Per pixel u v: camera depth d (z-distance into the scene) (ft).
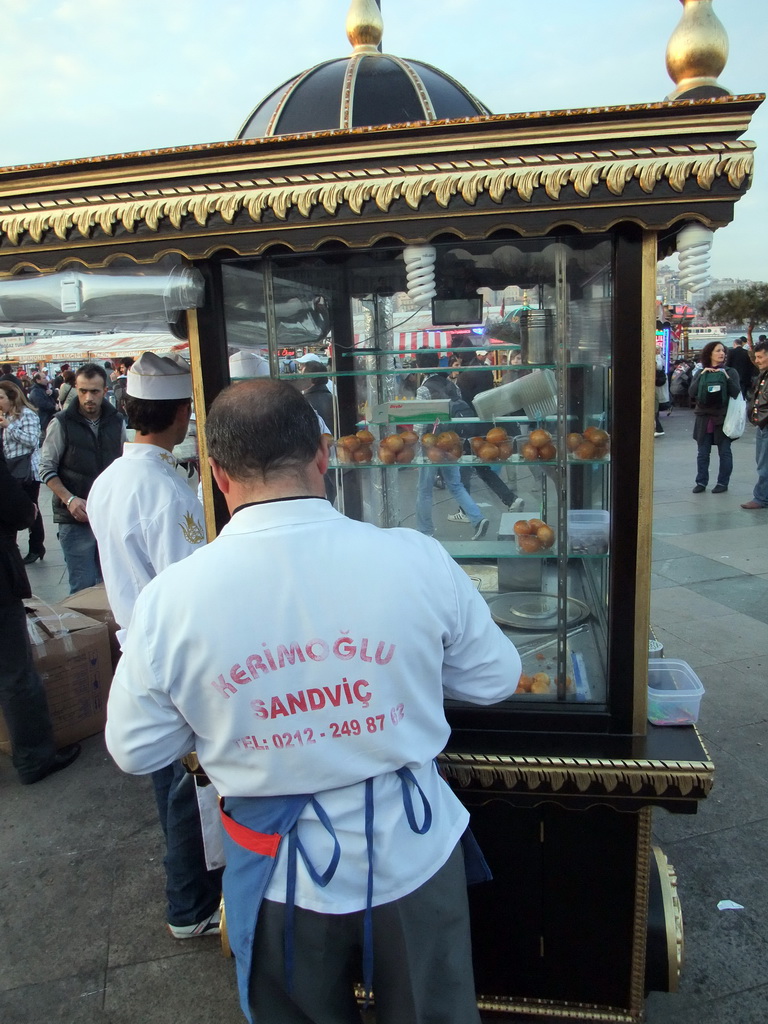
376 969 3.52
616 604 4.80
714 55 4.19
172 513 5.86
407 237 4.32
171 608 3.23
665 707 5.18
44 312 5.05
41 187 4.60
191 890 6.67
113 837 8.31
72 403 12.85
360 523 3.49
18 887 7.57
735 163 3.92
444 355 5.82
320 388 6.32
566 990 5.54
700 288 4.20
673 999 5.88
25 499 8.70
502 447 5.67
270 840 3.33
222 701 3.20
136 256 4.61
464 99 5.52
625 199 4.07
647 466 4.54
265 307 5.24
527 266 5.16
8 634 8.91
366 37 5.85
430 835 3.53
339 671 3.19
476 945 5.53
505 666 3.82
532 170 4.08
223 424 3.30
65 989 6.32
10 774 9.64
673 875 5.85
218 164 4.38
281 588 3.18
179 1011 6.07
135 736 3.36
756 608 13.79
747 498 22.63
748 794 8.43
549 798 4.91
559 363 5.00
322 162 4.28
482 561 5.99
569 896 5.32
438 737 3.61
